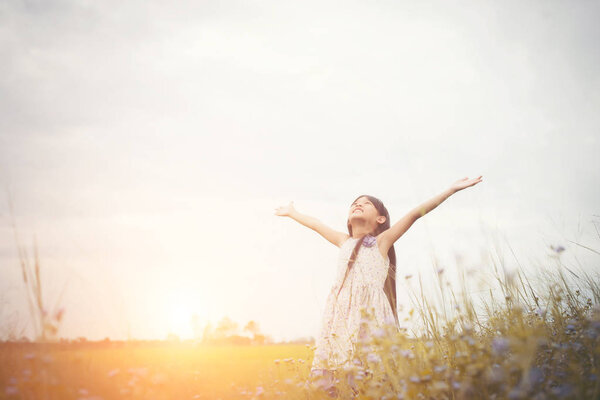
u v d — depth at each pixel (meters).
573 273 2.89
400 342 2.33
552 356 2.35
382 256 3.77
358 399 2.57
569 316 2.80
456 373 2.15
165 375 2.37
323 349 3.27
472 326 2.38
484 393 2.05
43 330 2.07
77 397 2.03
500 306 2.65
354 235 4.21
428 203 3.70
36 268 2.10
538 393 1.90
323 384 2.65
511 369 1.96
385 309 3.53
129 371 2.21
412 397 2.12
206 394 2.48
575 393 1.86
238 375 2.71
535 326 2.40
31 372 2.02
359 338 3.04
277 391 2.70
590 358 2.21
